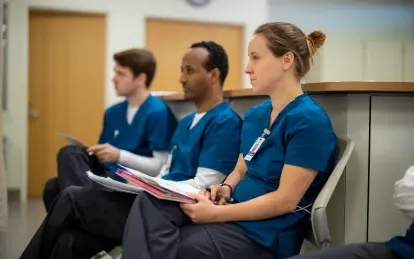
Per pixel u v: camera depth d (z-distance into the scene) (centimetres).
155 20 487
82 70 472
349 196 138
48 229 151
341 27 403
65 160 207
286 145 126
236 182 145
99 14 470
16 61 438
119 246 159
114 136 238
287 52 128
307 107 126
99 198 150
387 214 140
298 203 126
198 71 175
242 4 507
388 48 398
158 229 117
